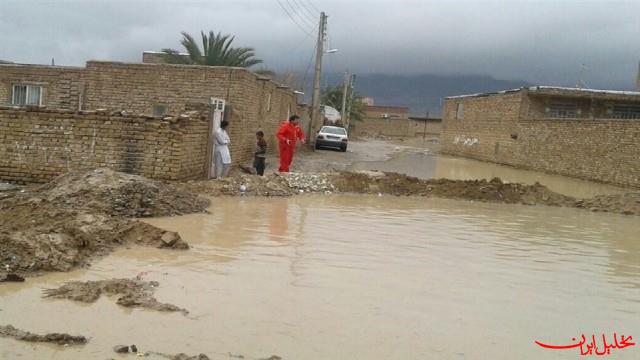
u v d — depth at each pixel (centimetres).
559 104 3478
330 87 8144
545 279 771
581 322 609
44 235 710
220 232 925
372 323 560
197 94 2145
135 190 1050
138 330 507
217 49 3481
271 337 510
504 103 3688
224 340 496
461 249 924
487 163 3809
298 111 3753
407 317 585
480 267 812
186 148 1407
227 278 675
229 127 1841
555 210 1505
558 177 2811
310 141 3619
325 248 860
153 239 812
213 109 1538
